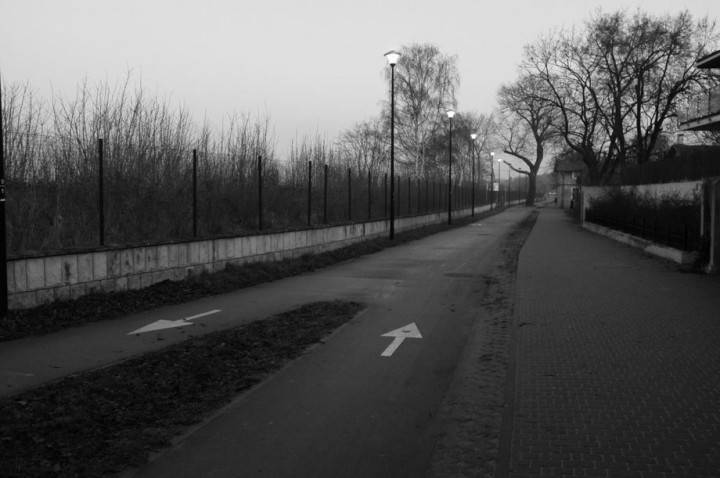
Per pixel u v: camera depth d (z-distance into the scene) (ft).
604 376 22.31
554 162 226.79
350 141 183.01
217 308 36.37
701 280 46.68
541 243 84.64
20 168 37.01
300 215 67.36
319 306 36.96
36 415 17.87
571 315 33.91
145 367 23.09
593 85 145.38
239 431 17.67
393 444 16.89
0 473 14.19
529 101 159.12
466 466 15.42
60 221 37.93
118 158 43.78
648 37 133.28
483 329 32.09
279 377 23.06
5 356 24.68
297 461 15.72
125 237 41.75
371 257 68.95
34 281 31.91
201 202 51.11
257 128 61.57
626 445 16.02
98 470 14.78
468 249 79.82
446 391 21.67
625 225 86.33
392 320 34.24
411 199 120.88
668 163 85.61
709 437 16.48
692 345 26.68
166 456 15.90
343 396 20.97
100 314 32.86
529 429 17.26
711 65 87.30
